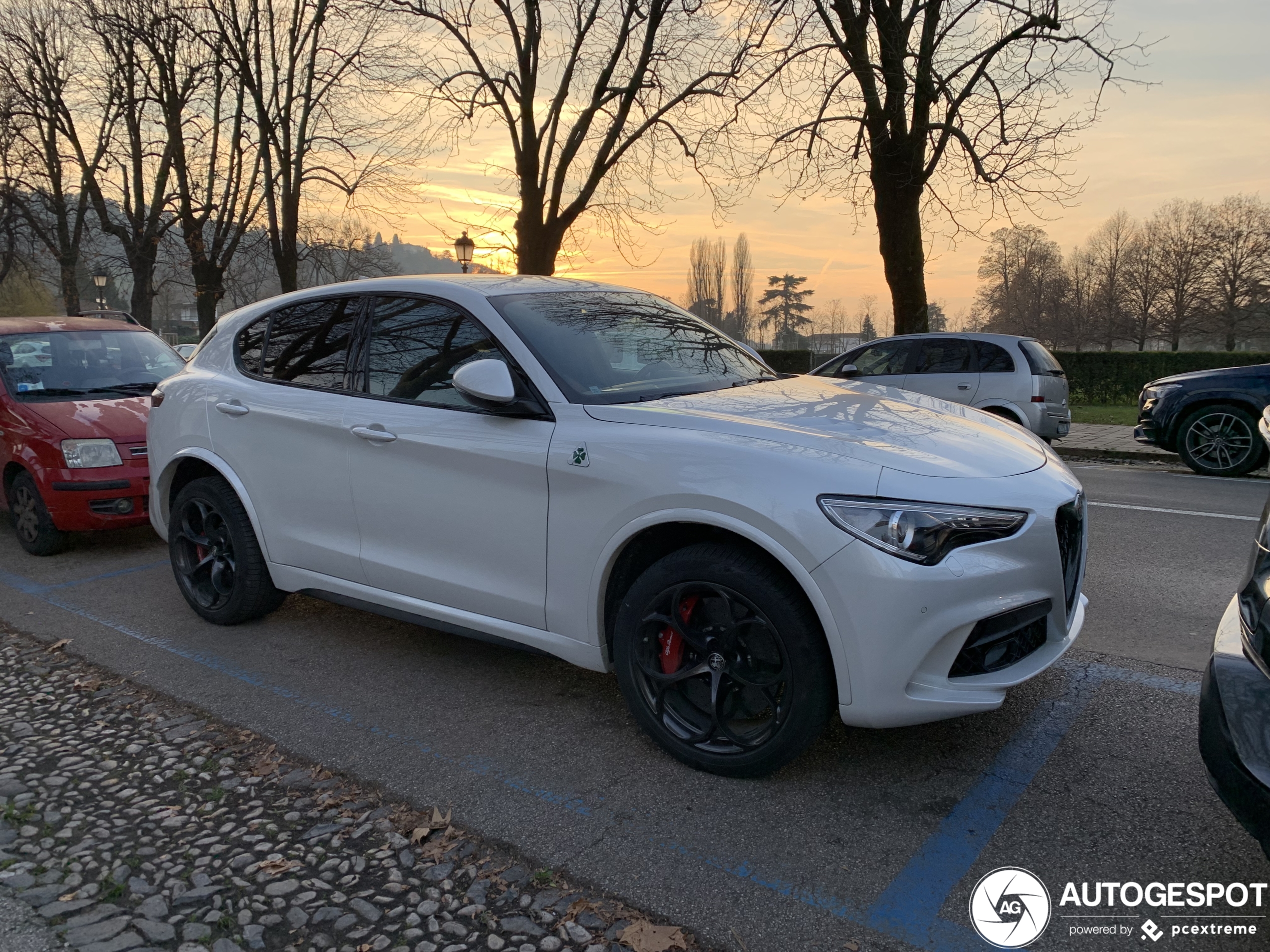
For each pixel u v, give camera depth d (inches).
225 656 167.5
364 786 118.3
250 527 174.6
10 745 132.6
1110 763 119.9
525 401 131.4
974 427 131.0
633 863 99.7
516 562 132.0
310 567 162.6
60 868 101.1
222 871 99.8
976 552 104.3
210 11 746.2
